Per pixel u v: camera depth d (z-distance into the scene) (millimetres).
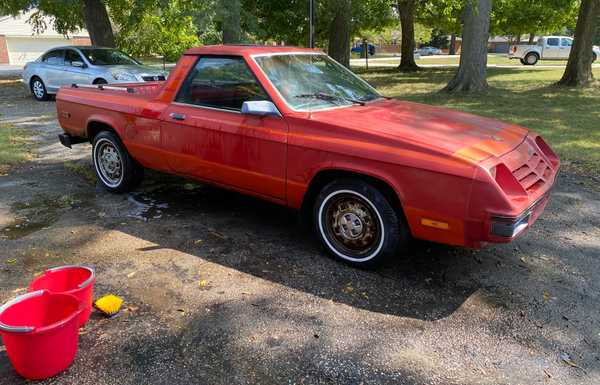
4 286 3564
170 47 24188
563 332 3078
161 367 2721
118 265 3896
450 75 22750
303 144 3814
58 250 4168
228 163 4352
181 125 4637
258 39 18125
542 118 10375
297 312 3250
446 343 2949
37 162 7137
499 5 25953
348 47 17453
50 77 13797
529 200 3287
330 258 4020
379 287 3578
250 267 3873
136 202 5398
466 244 3328
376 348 2893
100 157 5707
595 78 18594
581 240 4465
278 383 2605
